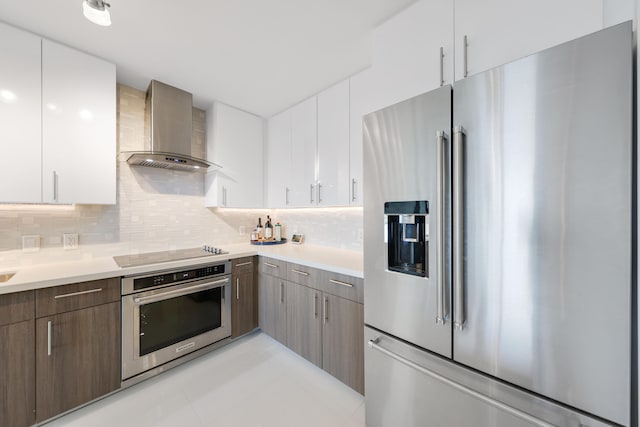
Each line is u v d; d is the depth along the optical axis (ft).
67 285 4.92
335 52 5.85
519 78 2.89
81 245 6.53
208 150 8.66
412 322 3.90
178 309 6.50
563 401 2.69
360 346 5.41
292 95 7.86
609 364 2.46
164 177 8.02
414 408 3.95
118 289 5.54
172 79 6.91
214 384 6.00
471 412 3.37
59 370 4.83
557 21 3.24
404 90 4.66
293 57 6.02
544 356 2.79
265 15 4.73
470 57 3.92
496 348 3.10
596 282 2.50
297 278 6.88
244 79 6.93
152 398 5.53
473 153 3.23
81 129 5.65
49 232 6.09
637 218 2.43
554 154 2.69
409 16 4.60
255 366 6.70
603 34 2.43
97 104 5.85
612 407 2.45
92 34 5.18
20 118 4.99
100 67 5.91
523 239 2.89
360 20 4.90
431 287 3.66
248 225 10.09
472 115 3.24
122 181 7.22
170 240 8.12
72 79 5.55
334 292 5.93
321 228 9.13
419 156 3.74
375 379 4.47
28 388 4.54
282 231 10.53
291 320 7.07
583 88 2.53
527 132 2.85
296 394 5.70
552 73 2.69
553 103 2.69
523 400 2.95
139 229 7.51
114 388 5.46
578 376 2.61
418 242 3.96
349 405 5.39
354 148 6.64
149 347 6.00
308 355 6.56
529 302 2.86
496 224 3.07
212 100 8.19
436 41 4.26
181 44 5.52
